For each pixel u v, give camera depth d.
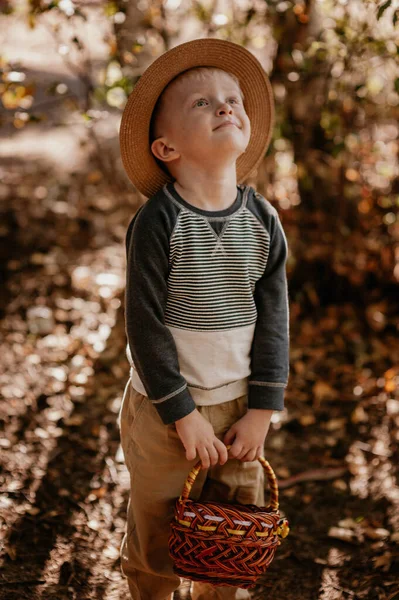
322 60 3.73
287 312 2.00
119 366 3.76
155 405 1.87
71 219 5.49
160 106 1.92
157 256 1.82
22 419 3.33
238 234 1.87
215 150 1.82
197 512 1.83
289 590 2.44
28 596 2.37
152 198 1.89
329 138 3.85
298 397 3.56
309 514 2.81
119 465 3.05
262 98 2.09
